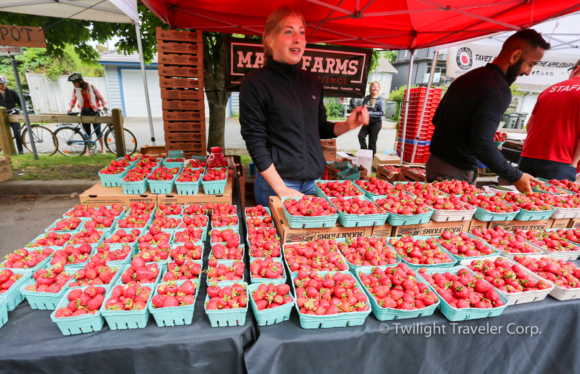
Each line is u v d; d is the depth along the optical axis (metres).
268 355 1.43
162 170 3.15
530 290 1.77
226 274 1.73
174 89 4.68
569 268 2.00
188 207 2.62
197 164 3.53
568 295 1.80
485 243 2.28
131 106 20.09
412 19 4.44
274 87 2.46
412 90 7.46
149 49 7.12
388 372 1.69
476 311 1.63
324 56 5.57
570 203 2.74
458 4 3.47
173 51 4.48
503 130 10.08
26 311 1.58
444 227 2.53
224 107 6.93
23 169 7.02
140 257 1.83
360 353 1.57
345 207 2.33
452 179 3.24
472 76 2.80
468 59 6.25
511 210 2.54
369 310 1.54
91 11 5.64
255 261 1.85
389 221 2.43
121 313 1.41
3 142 8.15
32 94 19.80
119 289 1.57
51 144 10.73
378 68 25.25
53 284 1.63
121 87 19.55
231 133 14.67
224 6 4.19
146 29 6.54
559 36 5.94
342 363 1.57
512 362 1.84
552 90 3.61
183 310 1.46
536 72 7.01
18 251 1.84
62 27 6.68
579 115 3.39
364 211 2.32
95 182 6.22
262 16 4.52
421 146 7.48
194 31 4.88
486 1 3.45
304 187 2.86
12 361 1.31
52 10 5.54
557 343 1.89
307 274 1.78
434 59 6.15
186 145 4.96
